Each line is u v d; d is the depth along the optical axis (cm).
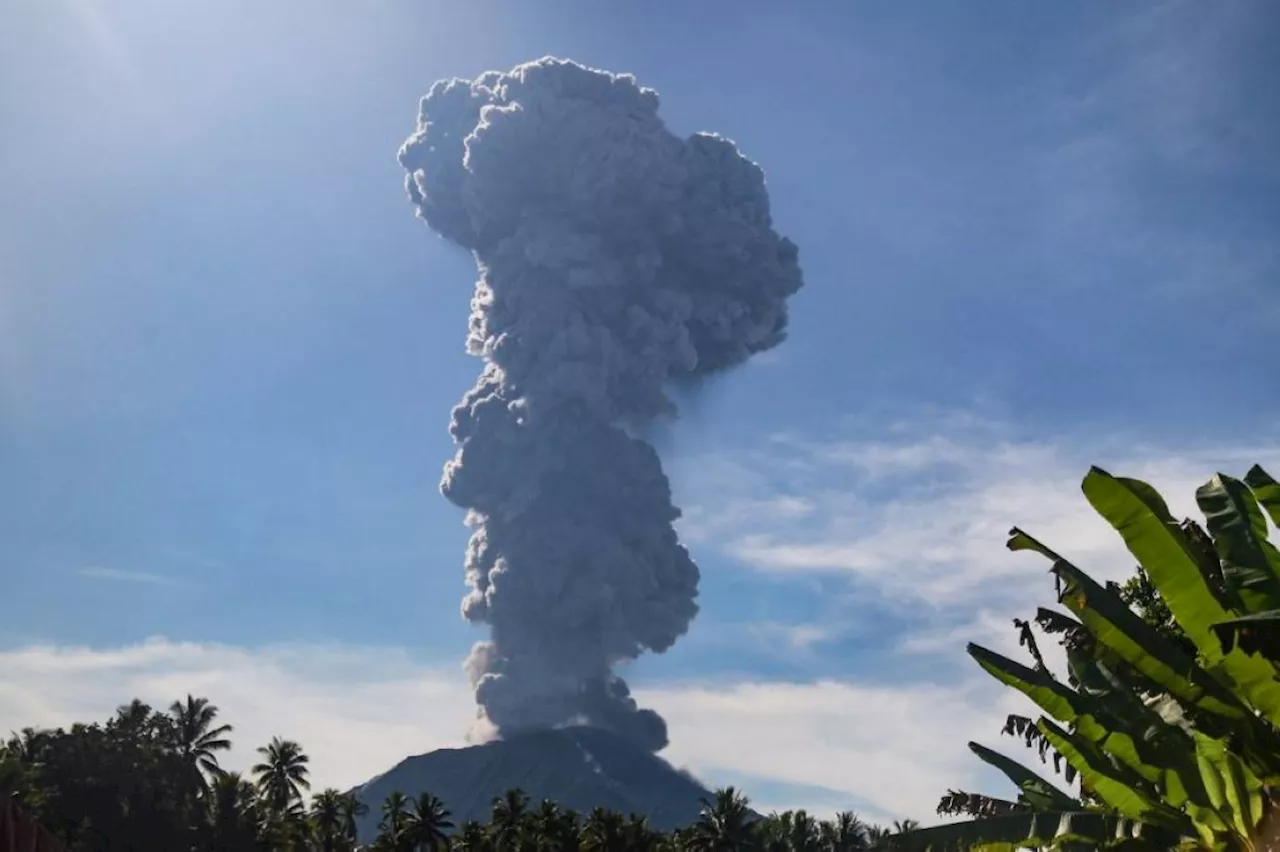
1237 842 939
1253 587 895
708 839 9400
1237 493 956
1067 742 1055
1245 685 883
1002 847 1045
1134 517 917
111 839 7788
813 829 9369
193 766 9038
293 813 10294
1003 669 1065
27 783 6900
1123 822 989
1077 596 979
